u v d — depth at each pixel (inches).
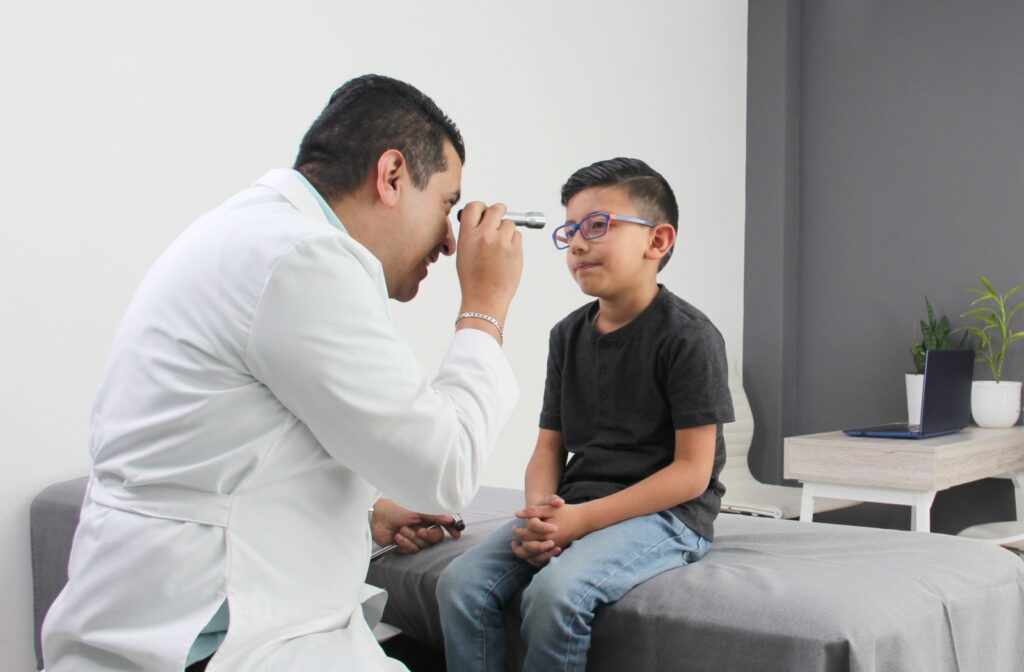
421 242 43.3
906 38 154.9
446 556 59.1
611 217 57.4
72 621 36.8
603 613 48.2
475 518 71.2
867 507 157.9
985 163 146.4
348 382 35.6
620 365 58.0
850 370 161.3
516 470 127.9
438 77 115.8
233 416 36.1
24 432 79.1
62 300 81.3
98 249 83.6
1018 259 142.9
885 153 157.4
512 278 44.8
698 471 53.7
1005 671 53.7
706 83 160.7
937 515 150.3
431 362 115.9
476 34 121.0
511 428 126.7
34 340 79.6
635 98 146.4
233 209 40.1
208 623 35.4
